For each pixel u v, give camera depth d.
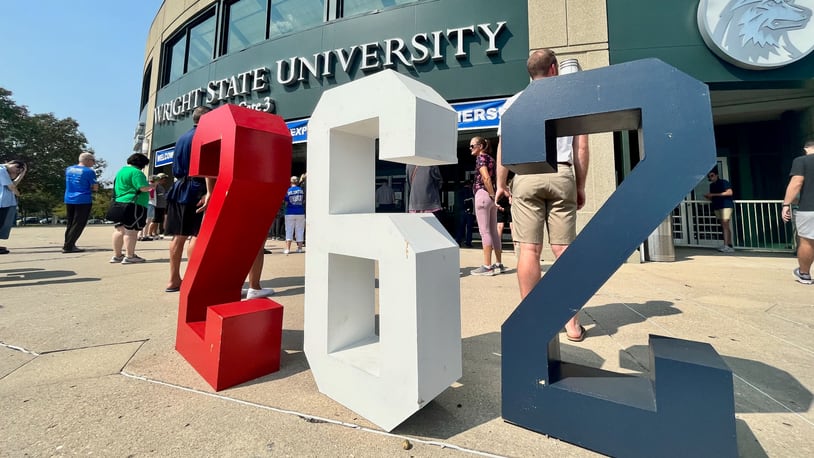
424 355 1.00
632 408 0.91
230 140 1.50
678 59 4.42
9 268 3.92
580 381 1.06
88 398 1.21
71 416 1.09
